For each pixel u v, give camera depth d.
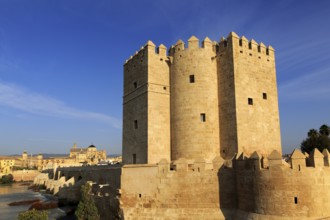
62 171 75.56
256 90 35.78
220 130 35.62
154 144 36.72
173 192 28.94
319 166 23.92
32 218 27.34
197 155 34.78
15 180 144.25
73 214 46.16
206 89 36.06
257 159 24.89
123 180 31.19
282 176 23.47
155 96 37.88
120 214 30.52
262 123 35.44
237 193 27.02
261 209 24.12
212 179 28.03
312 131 64.06
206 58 36.84
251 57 36.22
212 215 27.12
